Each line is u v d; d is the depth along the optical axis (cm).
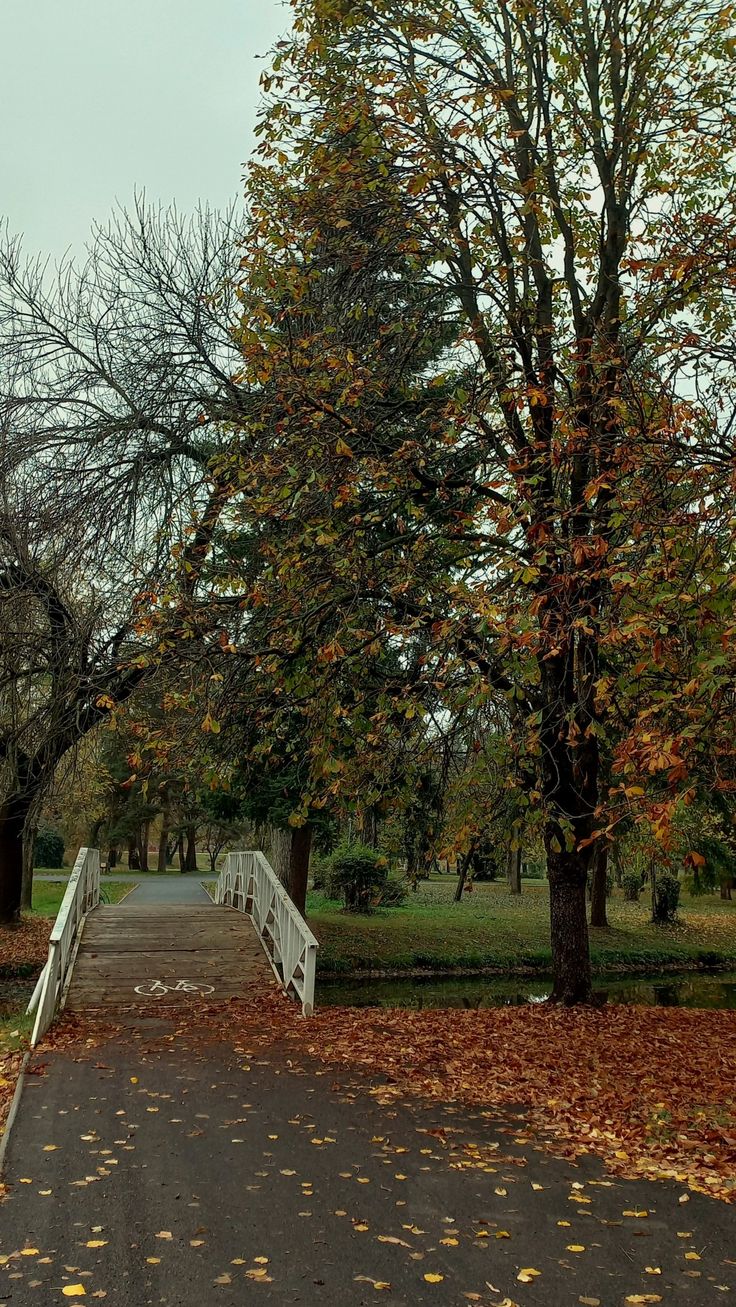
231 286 1168
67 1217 511
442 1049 991
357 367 1003
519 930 2827
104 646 1289
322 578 1000
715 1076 903
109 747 2777
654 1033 1120
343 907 2986
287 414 1049
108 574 1293
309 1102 769
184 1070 874
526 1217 527
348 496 919
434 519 1110
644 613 682
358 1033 1075
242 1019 1155
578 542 725
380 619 990
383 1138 672
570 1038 1063
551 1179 593
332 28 1127
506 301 1158
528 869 5991
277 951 1495
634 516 781
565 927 1292
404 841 1494
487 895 4009
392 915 2941
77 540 1255
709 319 1159
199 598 1101
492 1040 1043
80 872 1602
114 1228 497
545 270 1184
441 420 1000
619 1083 859
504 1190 570
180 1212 521
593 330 1088
